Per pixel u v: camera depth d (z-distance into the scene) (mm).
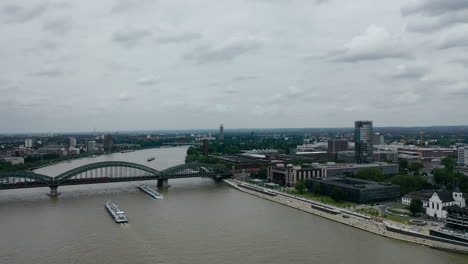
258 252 163500
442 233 171750
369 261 152875
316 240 179000
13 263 152500
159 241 178125
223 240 179375
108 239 181375
